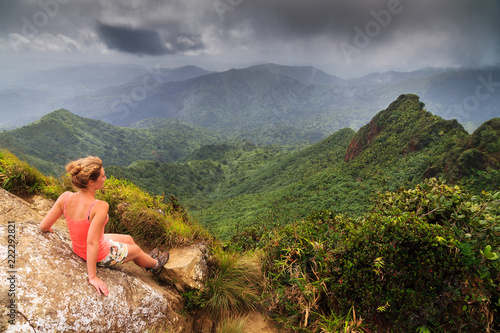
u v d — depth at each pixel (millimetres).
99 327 1594
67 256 1830
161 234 3082
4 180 3219
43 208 3152
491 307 2125
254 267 2975
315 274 2527
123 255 2104
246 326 2432
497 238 2326
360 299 2281
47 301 1454
